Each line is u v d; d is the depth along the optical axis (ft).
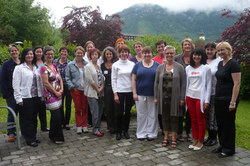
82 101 15.56
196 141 12.80
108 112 15.40
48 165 10.68
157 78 13.26
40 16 78.38
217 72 11.59
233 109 11.02
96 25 51.26
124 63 14.37
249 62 32.22
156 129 14.47
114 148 12.83
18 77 12.53
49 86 12.88
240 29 31.99
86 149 12.69
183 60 14.34
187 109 13.85
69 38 52.31
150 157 11.56
